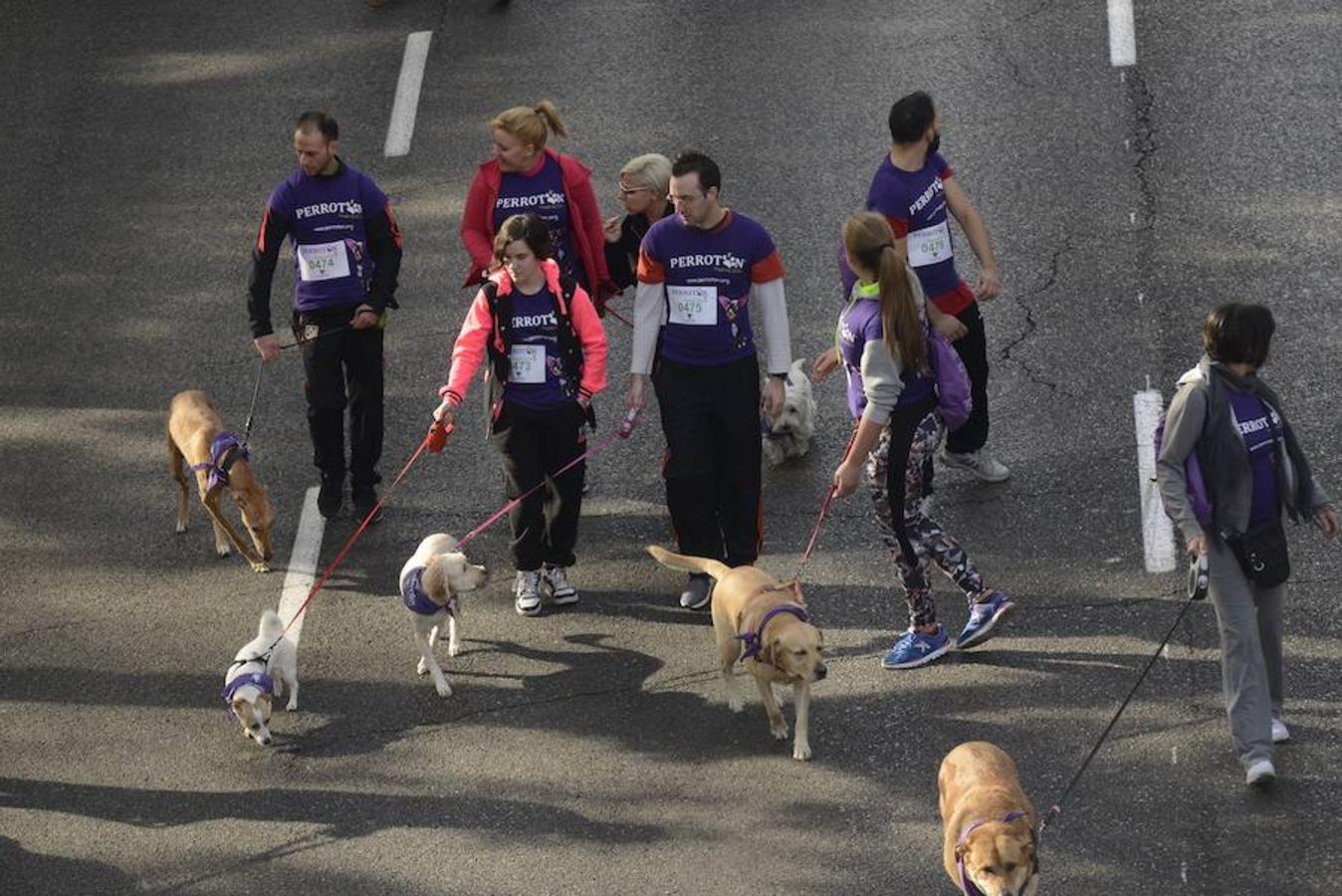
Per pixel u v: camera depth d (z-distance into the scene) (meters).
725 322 11.75
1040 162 16.77
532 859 10.38
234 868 10.54
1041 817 10.27
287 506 14.05
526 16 20.23
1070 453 13.59
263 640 11.76
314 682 12.15
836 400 14.58
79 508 14.20
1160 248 15.55
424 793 11.02
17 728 11.93
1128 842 10.02
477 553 13.36
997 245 15.84
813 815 10.51
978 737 10.99
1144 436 13.62
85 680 12.35
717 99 18.25
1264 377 13.90
